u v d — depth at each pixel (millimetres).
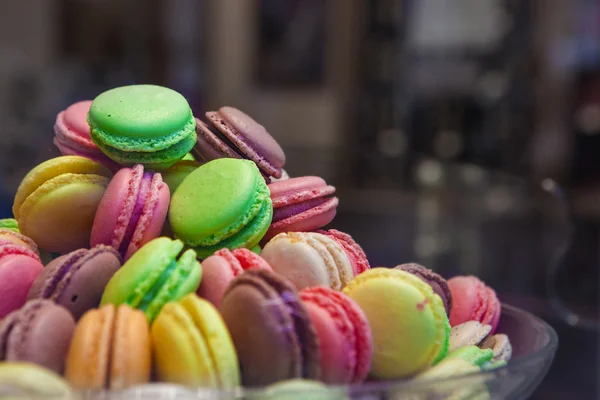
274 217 481
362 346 409
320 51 1312
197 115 510
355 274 461
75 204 462
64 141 502
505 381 397
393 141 1279
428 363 424
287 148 841
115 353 382
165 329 389
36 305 401
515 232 829
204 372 383
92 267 425
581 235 979
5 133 1086
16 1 1296
